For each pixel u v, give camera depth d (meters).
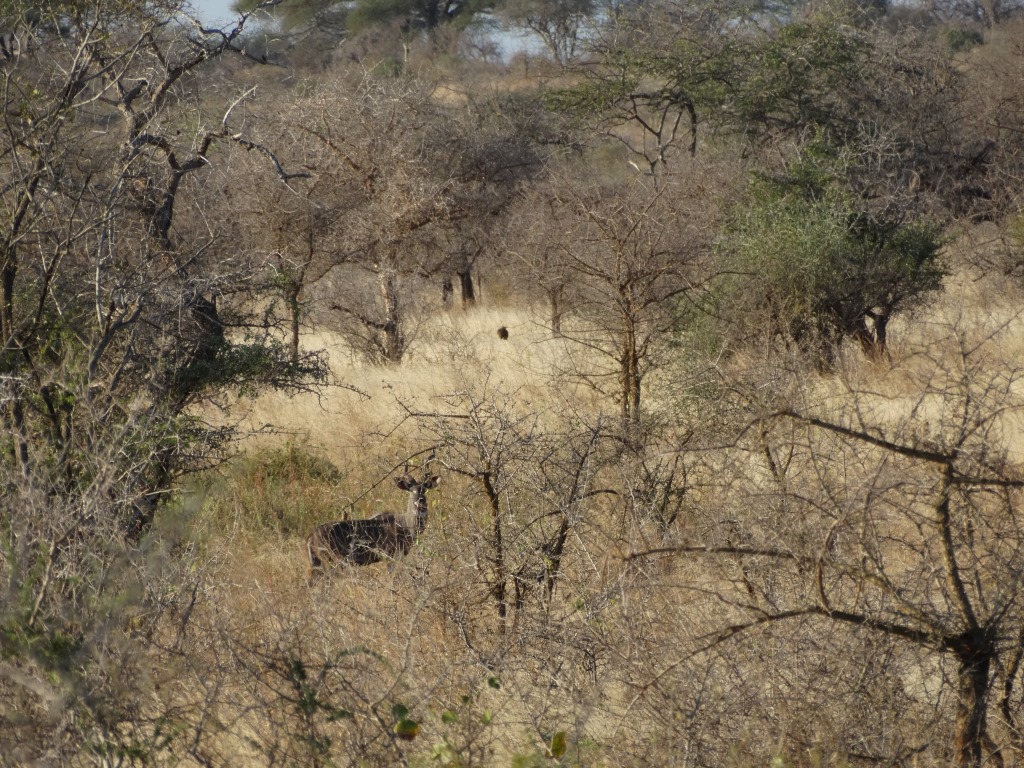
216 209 17.97
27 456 7.80
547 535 9.34
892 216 21.19
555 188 25.02
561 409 13.30
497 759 6.73
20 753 5.68
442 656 7.55
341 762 6.30
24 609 5.88
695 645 6.61
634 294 14.03
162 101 11.42
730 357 15.88
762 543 6.64
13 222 9.72
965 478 5.82
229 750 6.54
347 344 25.91
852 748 6.32
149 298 10.09
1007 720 6.41
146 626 6.70
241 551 11.29
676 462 10.14
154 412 8.30
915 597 6.32
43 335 9.91
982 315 19.39
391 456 14.52
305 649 7.20
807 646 6.53
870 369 15.68
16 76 10.63
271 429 15.61
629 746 6.58
